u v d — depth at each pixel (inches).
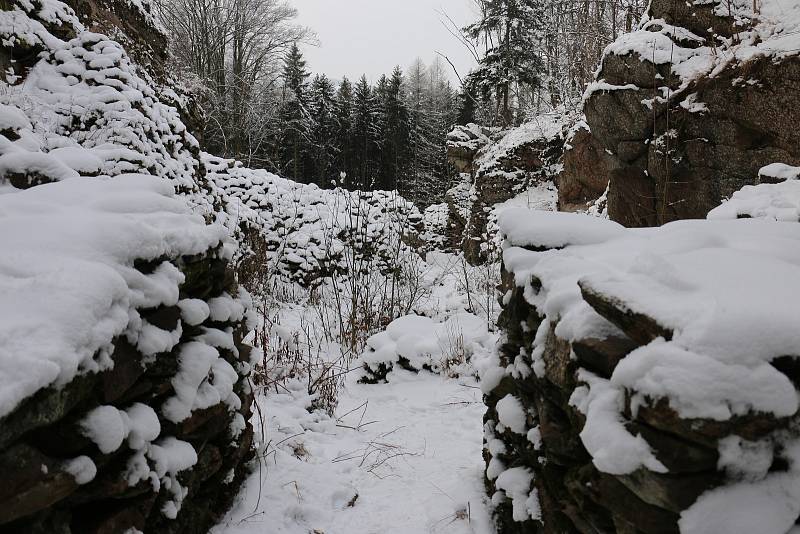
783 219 131.0
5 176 100.2
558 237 102.4
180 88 335.0
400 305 286.8
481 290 327.3
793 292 57.1
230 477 102.6
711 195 245.0
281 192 460.1
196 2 859.4
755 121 223.8
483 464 133.3
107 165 183.6
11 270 60.6
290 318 296.5
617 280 67.7
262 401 165.6
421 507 114.7
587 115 303.6
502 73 687.7
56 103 197.5
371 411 179.9
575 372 73.3
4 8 193.9
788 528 49.3
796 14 224.4
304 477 120.3
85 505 62.7
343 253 415.8
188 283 92.2
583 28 478.0
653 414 52.1
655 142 261.6
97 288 61.2
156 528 75.0
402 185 978.7
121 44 260.7
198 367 86.8
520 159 543.2
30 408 49.0
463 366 208.8
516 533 97.4
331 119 1197.7
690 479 51.1
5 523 48.5
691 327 53.0
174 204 96.2
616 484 60.2
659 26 268.2
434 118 1179.3
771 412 49.0
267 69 969.5
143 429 68.9
